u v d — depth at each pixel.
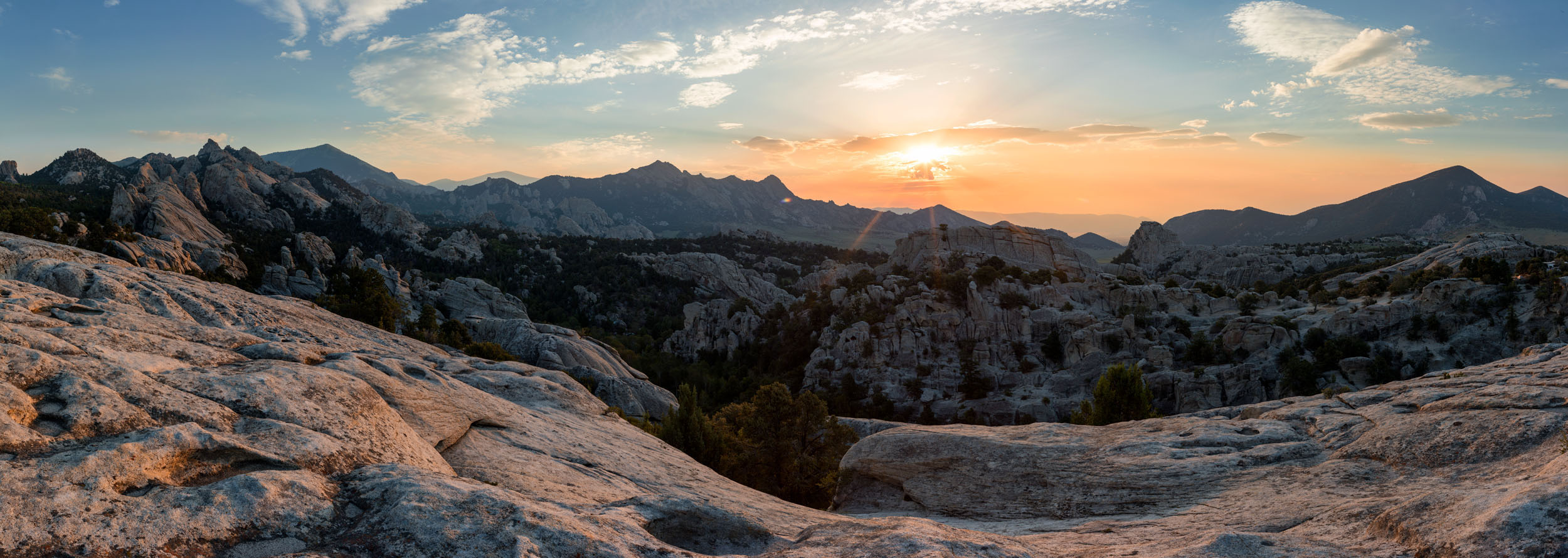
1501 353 98.69
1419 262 184.88
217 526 6.49
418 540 6.69
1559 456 10.84
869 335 131.12
